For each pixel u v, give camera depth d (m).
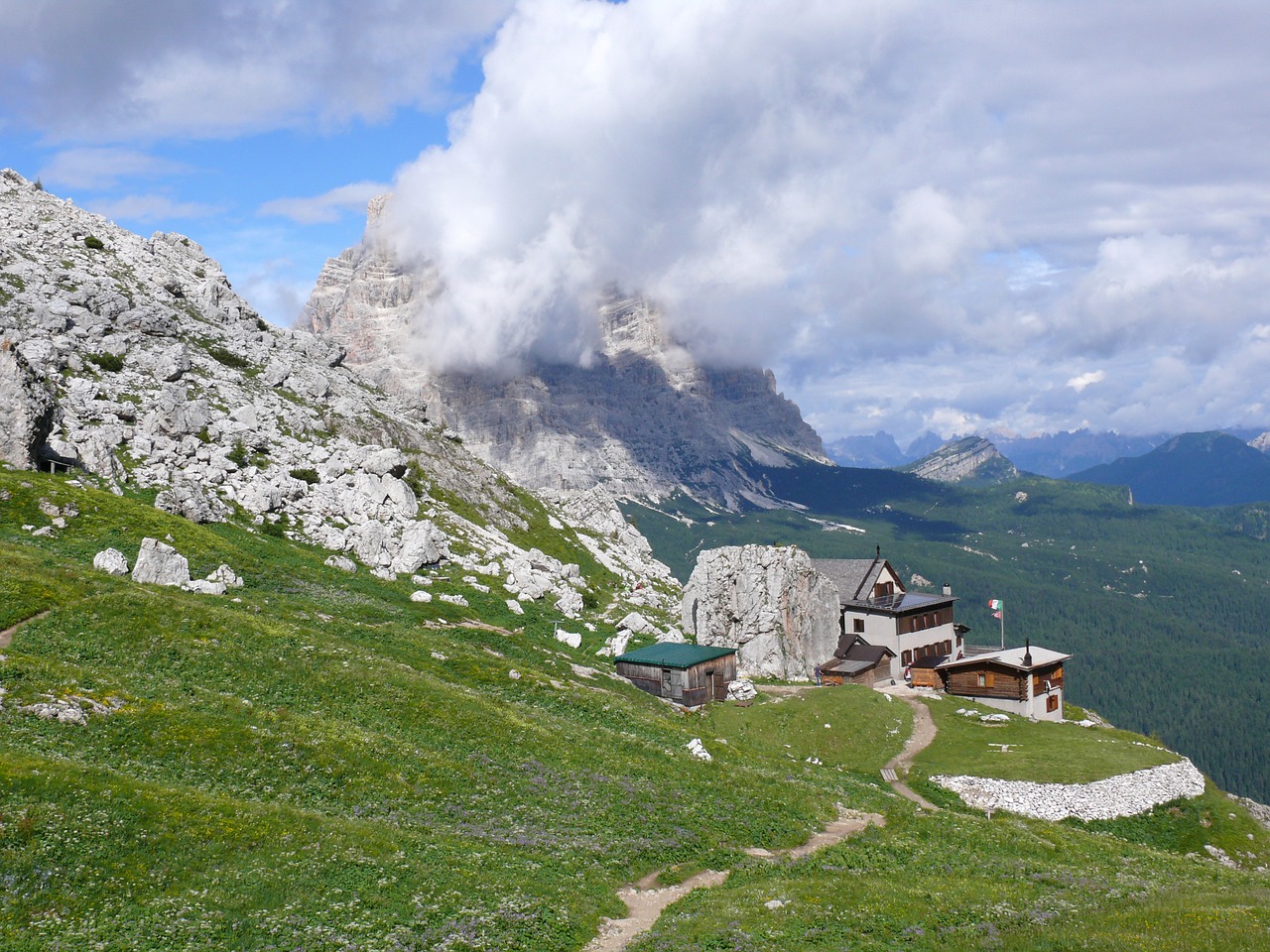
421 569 121.44
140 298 163.12
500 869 45.00
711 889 46.38
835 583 129.25
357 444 159.00
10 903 33.00
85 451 108.44
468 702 67.50
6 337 100.56
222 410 142.75
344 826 44.56
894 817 63.56
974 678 111.50
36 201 189.50
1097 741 94.88
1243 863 76.69
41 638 59.91
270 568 97.50
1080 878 49.34
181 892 36.25
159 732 48.84
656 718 81.25
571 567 150.25
